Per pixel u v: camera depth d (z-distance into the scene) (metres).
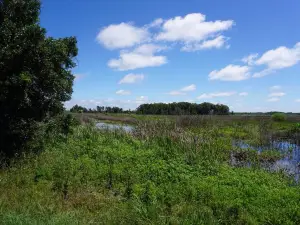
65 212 6.78
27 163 10.13
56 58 11.55
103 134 15.48
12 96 10.85
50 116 12.98
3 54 10.09
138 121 18.77
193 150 12.60
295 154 15.62
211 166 10.67
